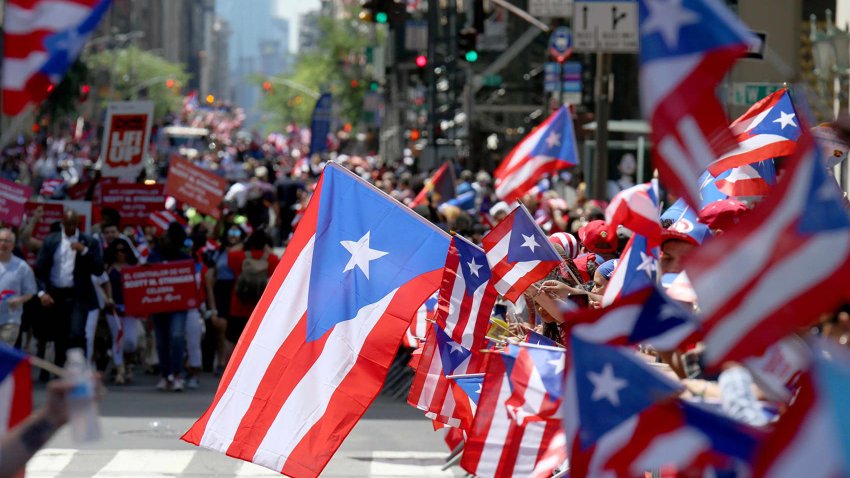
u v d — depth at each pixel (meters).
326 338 10.02
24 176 71.19
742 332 5.21
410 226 10.34
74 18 5.89
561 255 11.75
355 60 124.19
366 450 15.92
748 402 6.30
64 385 5.11
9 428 6.04
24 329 21.78
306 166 75.06
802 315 5.16
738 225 5.23
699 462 5.91
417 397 11.23
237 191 46.16
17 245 23.36
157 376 23.47
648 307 6.04
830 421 5.16
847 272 5.12
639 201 8.11
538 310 10.96
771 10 29.28
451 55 51.41
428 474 14.36
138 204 28.44
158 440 16.28
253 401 9.91
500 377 8.83
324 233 10.27
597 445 6.05
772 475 5.29
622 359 6.04
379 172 63.84
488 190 42.81
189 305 21.00
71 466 14.58
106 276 21.55
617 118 48.91
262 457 9.80
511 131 62.50
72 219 21.20
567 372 6.14
